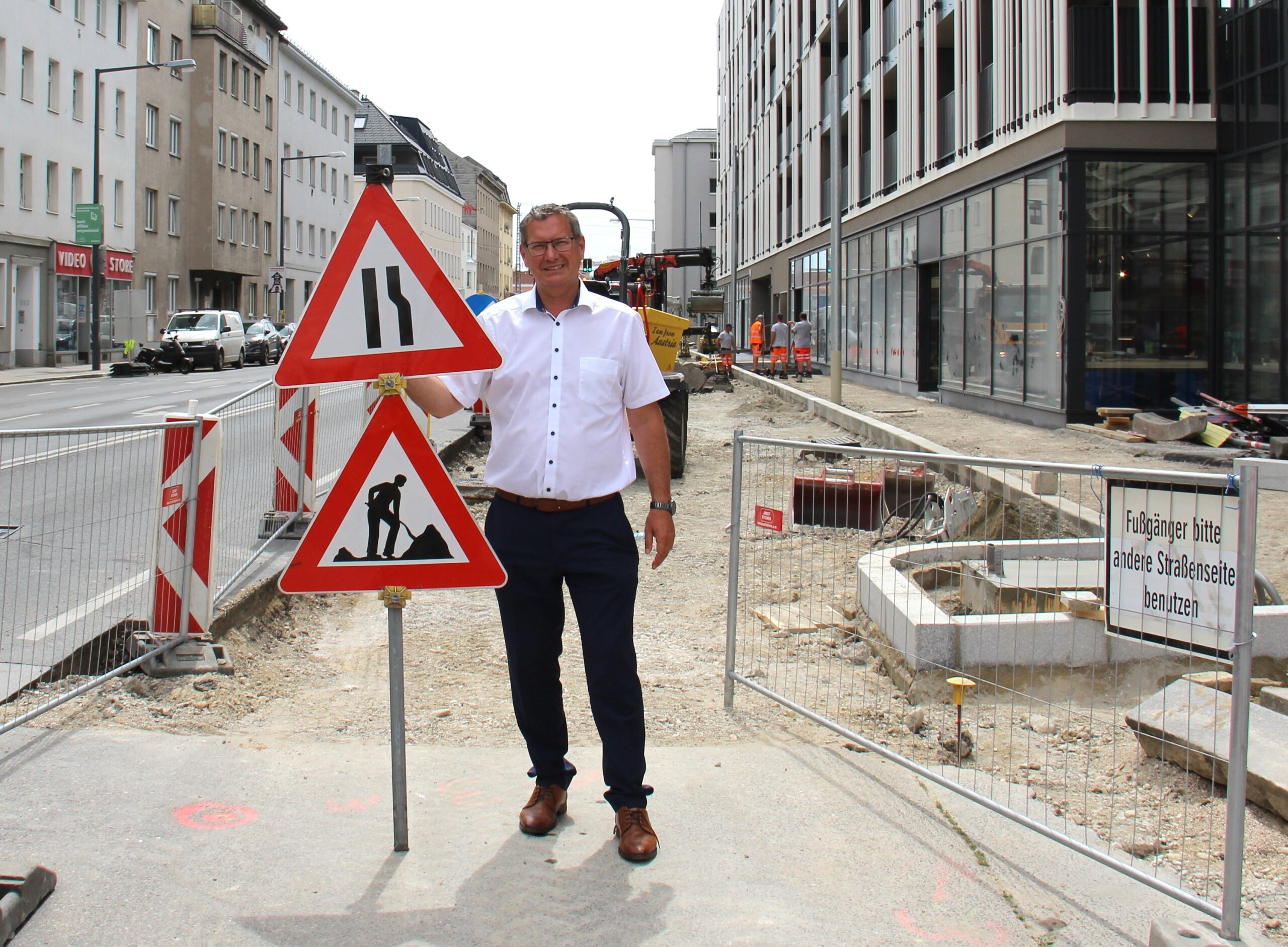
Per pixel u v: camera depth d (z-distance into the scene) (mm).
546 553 3518
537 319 3549
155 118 45938
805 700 5445
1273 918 3209
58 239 37844
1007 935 3025
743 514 8445
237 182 52938
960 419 18281
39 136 36531
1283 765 3967
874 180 27156
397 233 3352
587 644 3516
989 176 18859
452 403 3570
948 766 4438
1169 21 15539
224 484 7363
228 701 5051
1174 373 16031
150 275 45438
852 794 3986
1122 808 4098
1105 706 5391
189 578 5449
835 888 3262
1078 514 6316
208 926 2949
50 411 19297
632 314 3611
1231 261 15602
